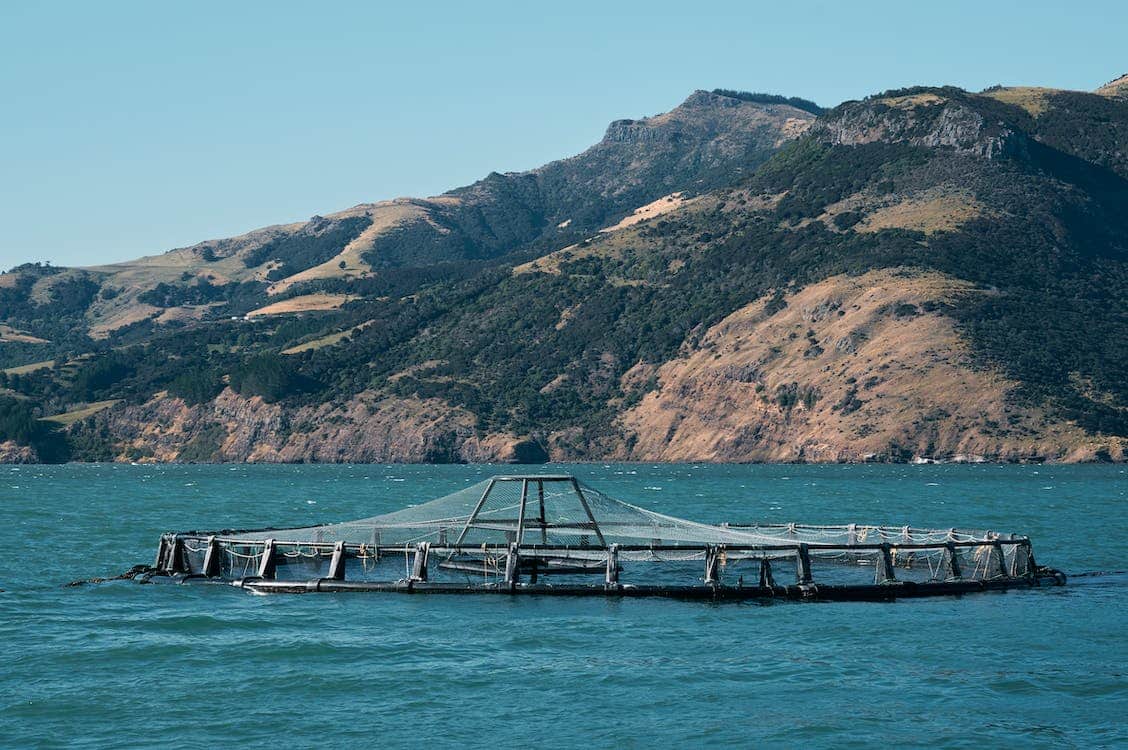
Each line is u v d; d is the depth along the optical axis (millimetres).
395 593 58938
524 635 48938
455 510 74625
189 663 44125
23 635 48688
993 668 43219
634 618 52656
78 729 36375
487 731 36281
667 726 36656
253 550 68062
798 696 39750
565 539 71562
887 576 60344
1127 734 35750
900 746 34844
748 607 55438
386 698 39594
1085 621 51625
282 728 36500
